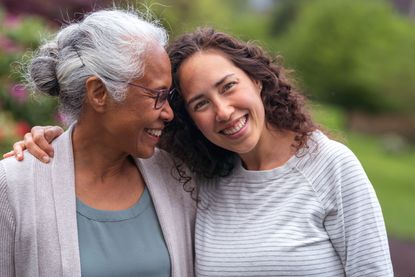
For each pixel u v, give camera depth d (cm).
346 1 2170
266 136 251
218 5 1883
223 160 262
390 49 2053
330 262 236
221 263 244
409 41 2028
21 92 504
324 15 2161
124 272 237
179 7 1166
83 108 239
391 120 2311
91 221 239
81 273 230
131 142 236
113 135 235
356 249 232
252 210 249
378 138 2278
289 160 247
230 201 255
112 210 244
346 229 235
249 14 3431
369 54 2089
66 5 775
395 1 3206
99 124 237
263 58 251
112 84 225
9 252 231
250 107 241
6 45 529
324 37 2156
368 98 2181
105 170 246
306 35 2181
